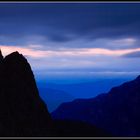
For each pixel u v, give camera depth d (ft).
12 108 120.06
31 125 117.39
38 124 121.49
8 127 107.14
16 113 118.62
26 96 130.52
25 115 120.78
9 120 111.34
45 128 121.19
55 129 124.77
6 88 127.75
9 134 103.04
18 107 122.62
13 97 125.70
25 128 113.19
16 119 115.24
